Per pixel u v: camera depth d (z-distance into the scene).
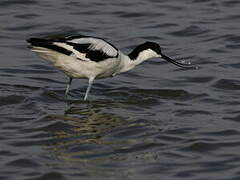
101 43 15.16
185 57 18.78
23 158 11.87
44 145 12.52
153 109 14.82
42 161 11.78
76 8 22.56
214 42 19.94
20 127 13.39
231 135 13.23
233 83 16.61
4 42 19.58
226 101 15.34
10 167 11.54
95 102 15.23
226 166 11.75
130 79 17.17
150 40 20.09
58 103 15.03
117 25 21.23
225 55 18.89
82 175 11.24
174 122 13.92
